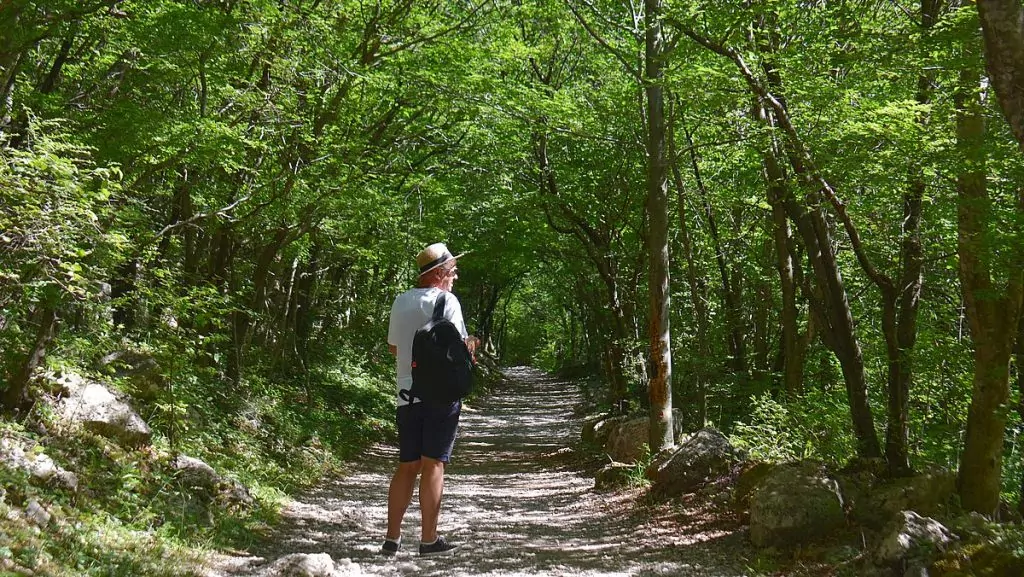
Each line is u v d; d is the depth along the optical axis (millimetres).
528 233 21891
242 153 11148
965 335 11070
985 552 5180
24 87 9828
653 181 13023
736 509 8562
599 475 12867
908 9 9297
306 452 14117
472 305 46500
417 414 4910
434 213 20516
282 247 16031
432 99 16078
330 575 5227
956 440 9805
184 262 14766
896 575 5312
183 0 10961
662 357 12977
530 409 34781
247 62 12297
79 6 8820
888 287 8148
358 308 27797
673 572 6469
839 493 7188
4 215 5891
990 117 7105
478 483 14117
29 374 6805
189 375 12039
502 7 15953
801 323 17078
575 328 56125
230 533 7297
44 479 5965
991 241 6395
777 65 8922
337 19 13773
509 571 6297
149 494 7207
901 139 7922
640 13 14281
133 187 10086
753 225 15961
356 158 14172
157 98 11180
